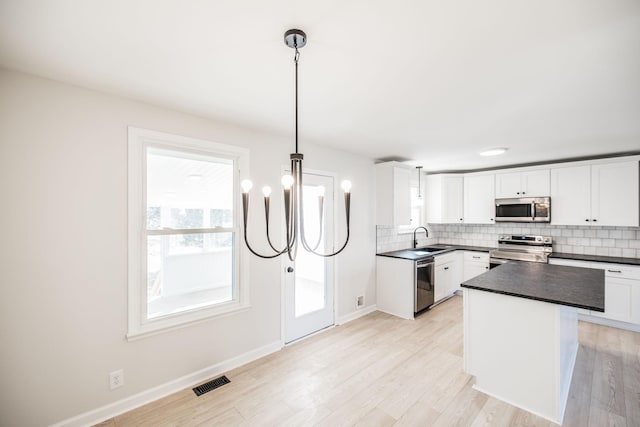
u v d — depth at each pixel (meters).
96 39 1.41
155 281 2.28
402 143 3.38
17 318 1.74
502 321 2.22
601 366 2.69
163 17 1.25
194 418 2.03
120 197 2.08
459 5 1.17
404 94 2.06
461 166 4.91
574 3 1.15
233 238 2.72
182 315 2.37
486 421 2.00
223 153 2.63
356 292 4.04
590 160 3.93
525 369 2.11
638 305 3.43
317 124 2.71
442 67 1.69
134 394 2.14
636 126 2.71
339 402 2.20
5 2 1.13
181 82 1.87
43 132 1.81
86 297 1.95
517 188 4.56
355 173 4.00
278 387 2.39
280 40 1.43
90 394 1.96
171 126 2.32
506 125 2.71
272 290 3.01
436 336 3.38
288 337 3.18
